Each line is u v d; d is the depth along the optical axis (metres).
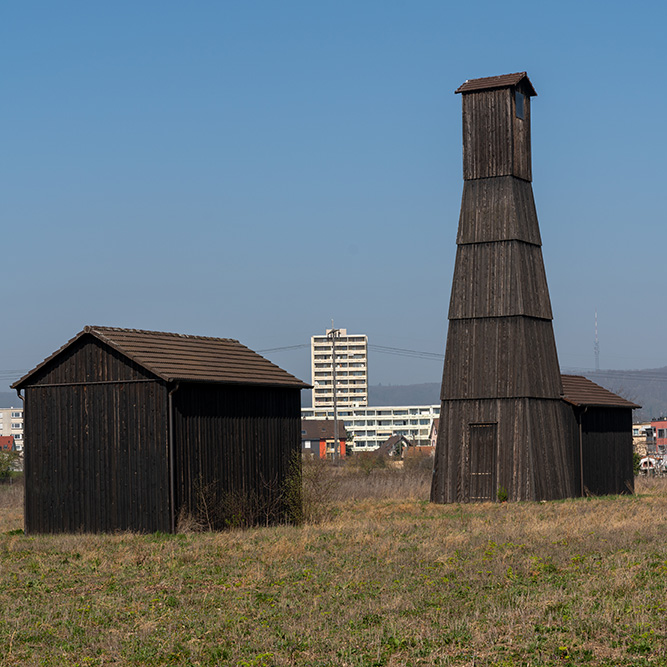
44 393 34.19
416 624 16.56
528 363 46.62
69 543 28.73
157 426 32.00
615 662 14.05
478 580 20.31
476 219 48.28
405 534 29.61
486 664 14.23
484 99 48.78
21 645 16.20
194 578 21.78
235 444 34.22
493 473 46.28
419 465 94.62
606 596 17.92
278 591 20.02
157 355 33.19
